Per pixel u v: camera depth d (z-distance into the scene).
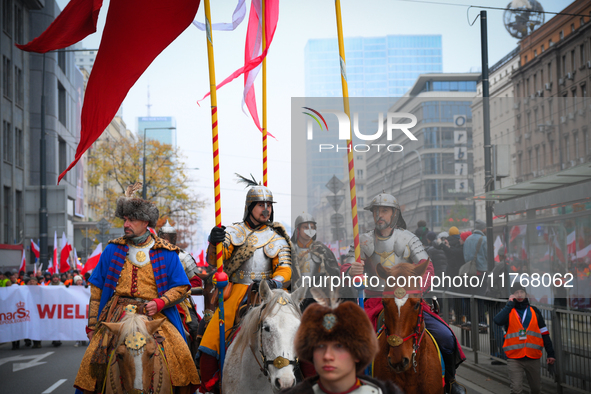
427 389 4.99
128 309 4.99
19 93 39.62
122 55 6.20
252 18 7.52
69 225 49.66
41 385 9.97
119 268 5.22
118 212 5.26
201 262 13.22
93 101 6.27
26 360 12.95
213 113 5.20
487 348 10.22
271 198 5.30
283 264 5.06
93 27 6.26
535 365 7.75
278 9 7.32
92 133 6.29
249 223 5.34
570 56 30.98
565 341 8.06
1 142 35.00
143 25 6.10
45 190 26.73
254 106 7.70
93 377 4.90
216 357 5.09
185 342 5.28
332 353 2.40
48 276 19.41
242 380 4.50
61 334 14.91
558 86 31.89
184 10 6.05
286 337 4.06
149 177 44.28
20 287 14.83
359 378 2.57
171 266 5.34
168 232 7.80
